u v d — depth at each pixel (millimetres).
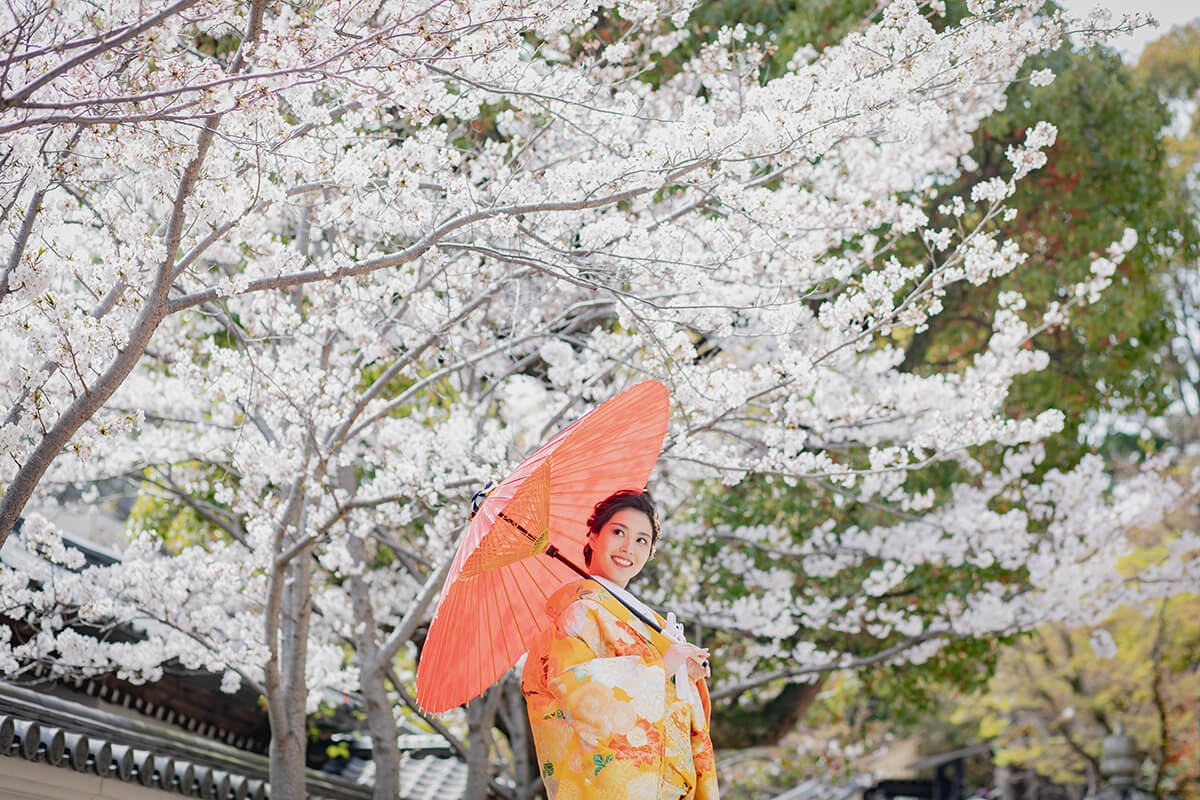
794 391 6410
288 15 4883
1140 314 11547
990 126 11102
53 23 3906
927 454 10766
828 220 6613
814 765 17203
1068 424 11859
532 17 4359
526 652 3527
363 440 8555
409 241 6797
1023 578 11031
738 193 5027
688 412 6215
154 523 10000
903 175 7688
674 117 7641
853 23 9570
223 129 4598
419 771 13211
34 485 4340
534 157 7133
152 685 9039
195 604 8320
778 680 11922
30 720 6027
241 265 7590
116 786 6457
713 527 10523
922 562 10391
